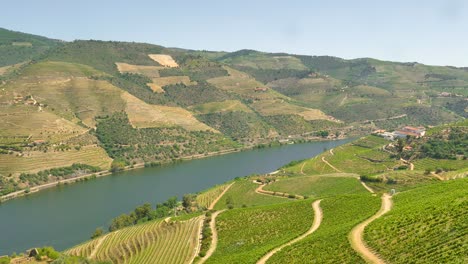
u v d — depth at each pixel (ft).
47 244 632.38
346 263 310.86
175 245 518.37
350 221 429.79
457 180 478.18
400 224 343.05
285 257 362.12
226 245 483.92
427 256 283.79
